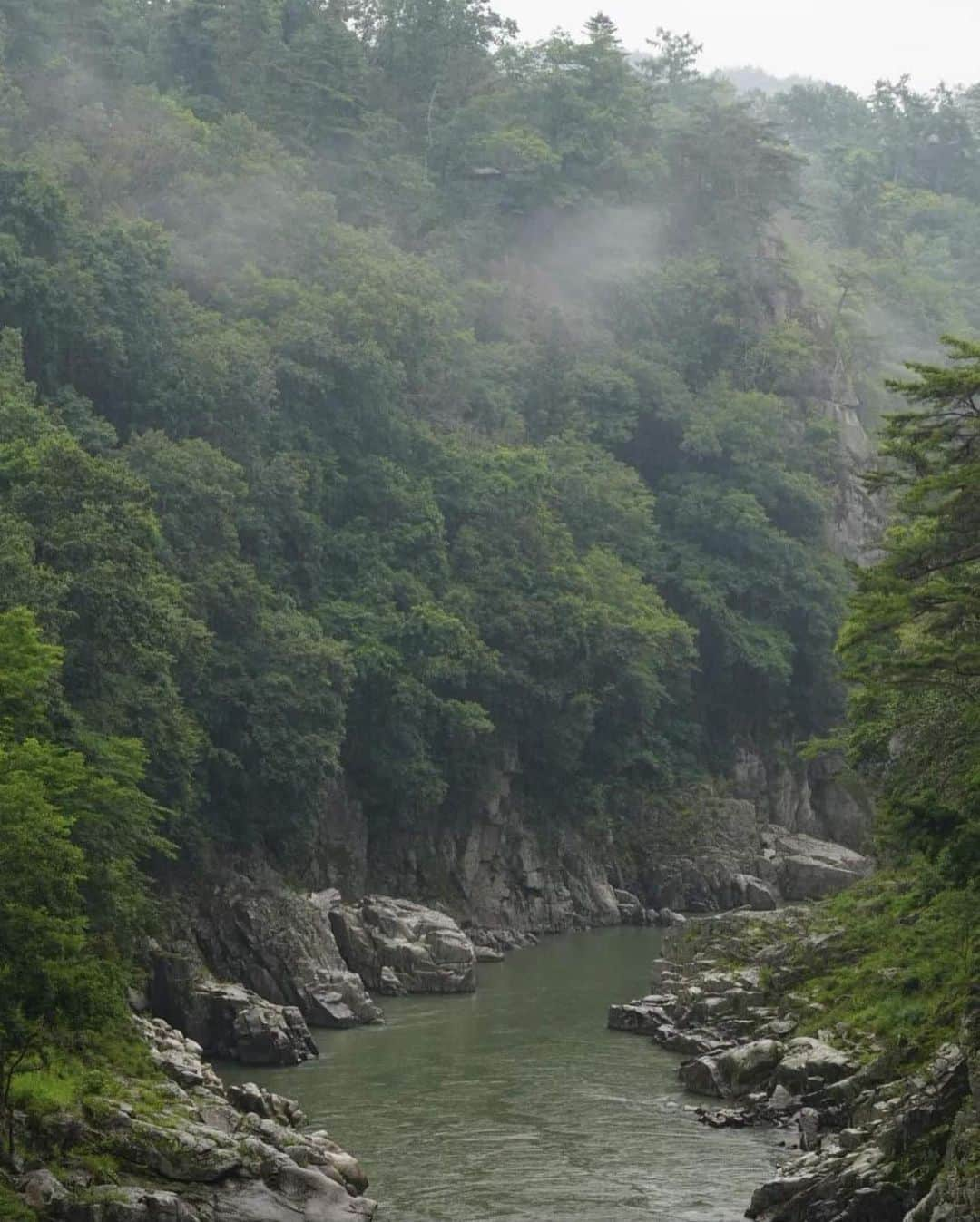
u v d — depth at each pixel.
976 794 55.44
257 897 93.94
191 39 170.25
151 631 80.44
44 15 156.50
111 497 82.62
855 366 193.25
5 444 87.50
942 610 59.38
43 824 53.41
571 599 132.75
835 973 78.25
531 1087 73.19
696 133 189.25
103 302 118.19
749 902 135.50
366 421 131.75
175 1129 54.66
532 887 129.38
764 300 185.25
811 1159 55.69
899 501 60.66
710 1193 57.66
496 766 128.38
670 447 166.62
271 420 125.00
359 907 103.50
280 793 102.06
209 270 136.75
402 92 188.75
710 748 153.88
